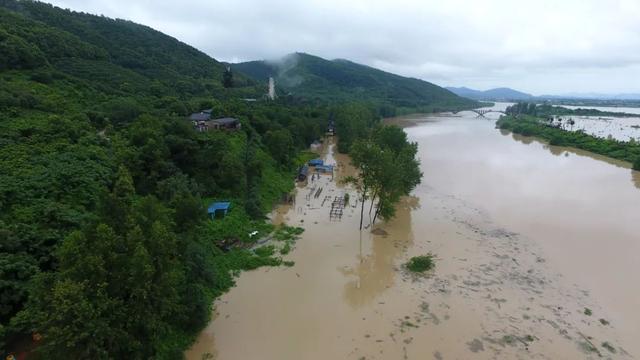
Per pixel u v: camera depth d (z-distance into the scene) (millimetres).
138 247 21719
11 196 32750
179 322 28516
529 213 57281
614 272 40312
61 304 18531
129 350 22062
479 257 43188
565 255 43938
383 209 49406
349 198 62906
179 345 27344
